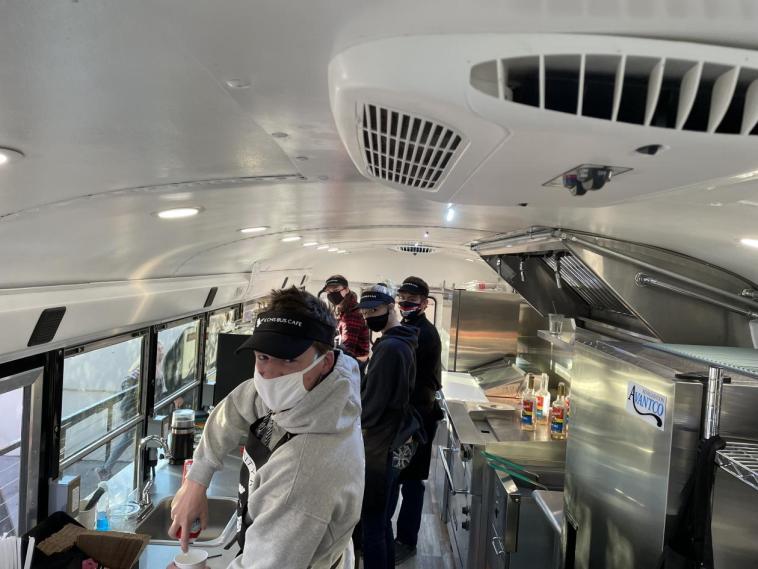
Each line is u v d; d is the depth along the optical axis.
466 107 0.55
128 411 3.12
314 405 1.11
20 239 1.49
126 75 0.73
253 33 0.60
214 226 2.23
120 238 1.88
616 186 0.75
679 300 2.09
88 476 2.68
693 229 1.65
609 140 0.57
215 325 4.77
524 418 3.39
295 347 1.06
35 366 2.13
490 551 2.63
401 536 3.46
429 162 0.73
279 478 1.09
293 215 2.37
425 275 8.05
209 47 0.64
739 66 0.53
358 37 0.57
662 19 0.50
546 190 0.80
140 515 2.51
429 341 3.28
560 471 2.66
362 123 0.68
